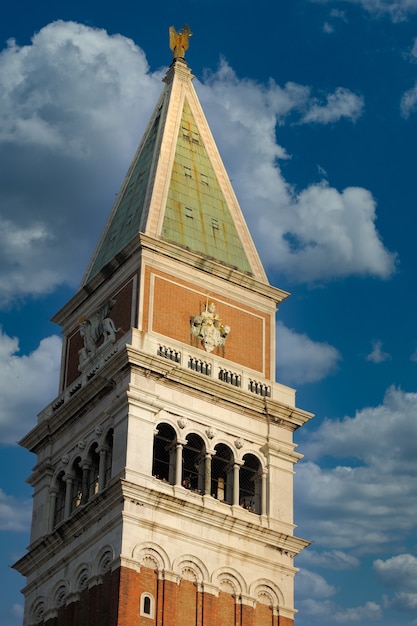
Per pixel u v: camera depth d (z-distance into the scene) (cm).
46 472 14212
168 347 13900
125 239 14750
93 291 14688
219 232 14975
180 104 15925
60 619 13312
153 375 13625
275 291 14838
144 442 13312
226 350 14300
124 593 12612
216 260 14675
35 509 14138
